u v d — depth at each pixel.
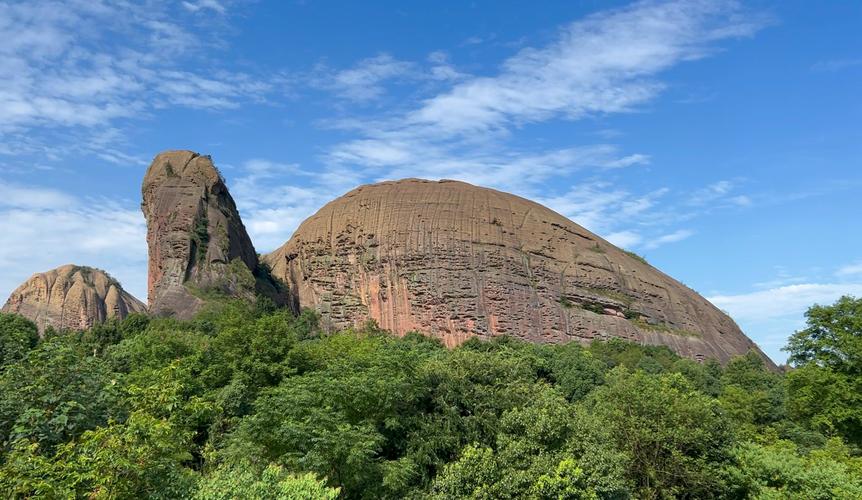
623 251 179.12
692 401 38.44
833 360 48.25
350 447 29.72
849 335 46.81
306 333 103.38
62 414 18.12
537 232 158.50
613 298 152.12
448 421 35.50
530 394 38.00
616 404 38.44
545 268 151.88
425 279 147.62
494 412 36.25
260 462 30.28
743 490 36.78
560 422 29.83
